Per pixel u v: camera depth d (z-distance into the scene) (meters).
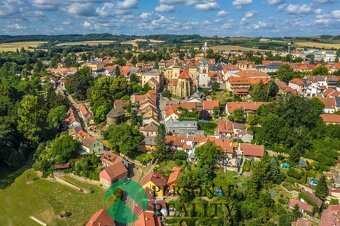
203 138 150.88
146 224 98.94
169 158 144.00
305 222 101.38
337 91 191.25
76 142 148.12
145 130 163.50
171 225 105.94
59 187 132.25
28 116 164.88
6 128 162.12
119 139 150.75
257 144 147.62
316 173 127.50
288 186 121.06
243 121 170.12
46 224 113.31
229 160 138.62
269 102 181.38
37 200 125.75
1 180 142.75
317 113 156.50
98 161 142.00
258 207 109.12
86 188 129.50
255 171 120.44
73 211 118.31
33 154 162.38
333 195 114.44
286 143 143.12
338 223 96.06
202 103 189.75
